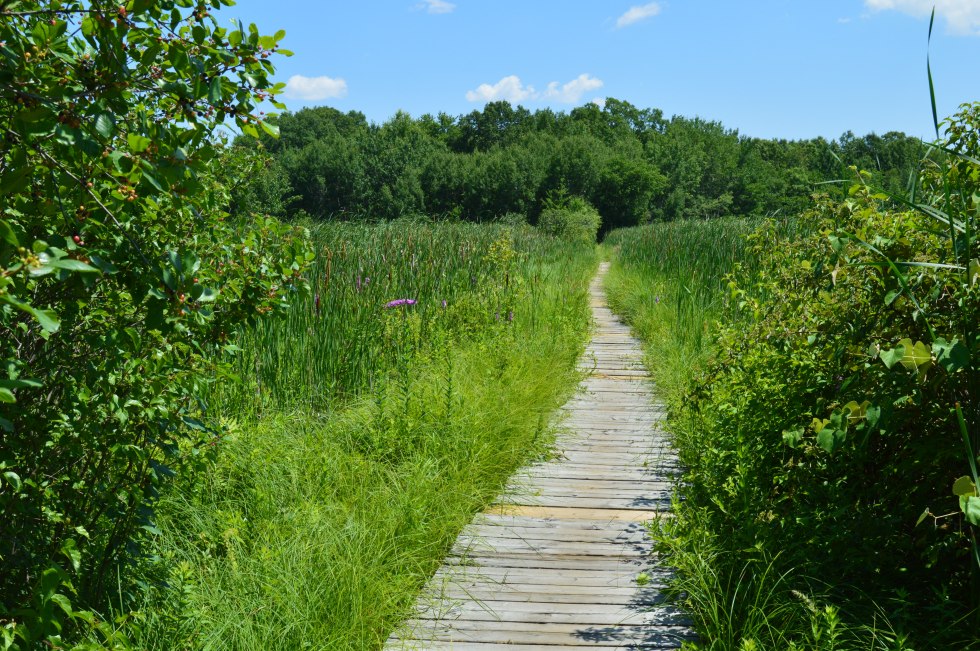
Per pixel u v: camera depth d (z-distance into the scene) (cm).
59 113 200
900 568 347
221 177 397
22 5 205
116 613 323
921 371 294
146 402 306
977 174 334
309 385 658
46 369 294
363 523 419
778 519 386
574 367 906
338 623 336
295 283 347
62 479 307
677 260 1499
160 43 220
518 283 1174
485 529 479
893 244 348
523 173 7481
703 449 526
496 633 354
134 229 264
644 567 426
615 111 13275
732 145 11912
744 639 305
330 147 6575
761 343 455
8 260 193
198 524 407
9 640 218
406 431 557
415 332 827
